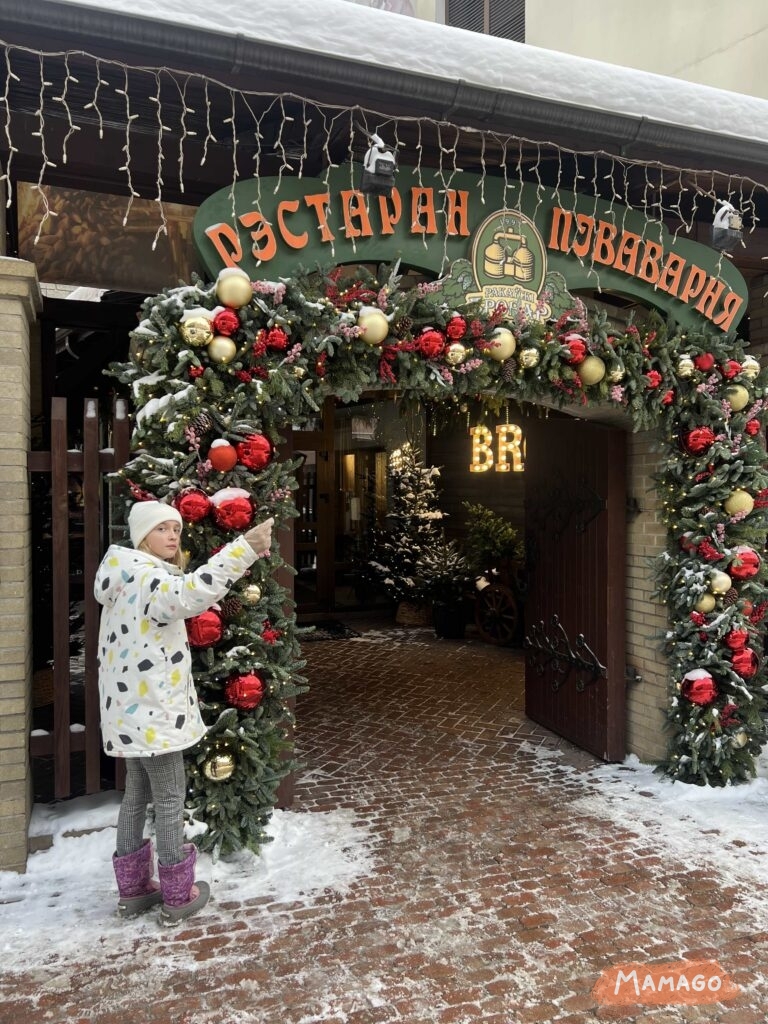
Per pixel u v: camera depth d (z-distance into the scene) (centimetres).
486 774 471
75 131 395
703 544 436
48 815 369
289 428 388
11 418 326
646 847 371
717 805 424
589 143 425
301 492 1070
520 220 404
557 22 812
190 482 336
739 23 639
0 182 366
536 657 575
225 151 424
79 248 475
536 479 568
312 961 278
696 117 418
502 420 933
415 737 543
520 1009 252
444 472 1109
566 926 301
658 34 712
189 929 297
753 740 452
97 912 309
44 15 310
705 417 438
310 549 1062
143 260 489
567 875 343
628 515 493
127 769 305
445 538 1102
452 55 368
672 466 439
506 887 332
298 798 431
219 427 340
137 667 283
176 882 299
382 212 379
